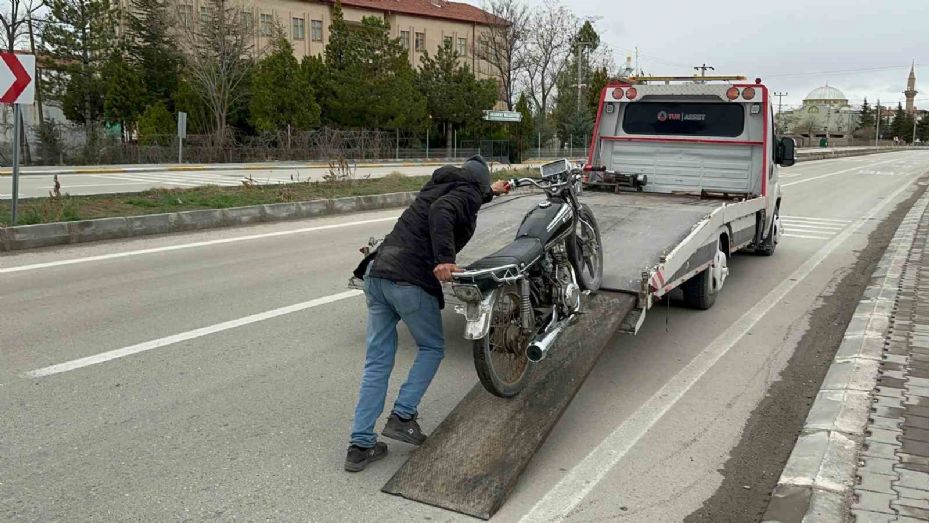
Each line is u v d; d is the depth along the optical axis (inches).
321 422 195.3
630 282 238.7
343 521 147.8
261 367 233.8
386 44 1775.3
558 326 204.2
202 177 992.2
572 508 155.9
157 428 187.9
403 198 715.4
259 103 1525.6
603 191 427.8
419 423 197.0
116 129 1566.2
